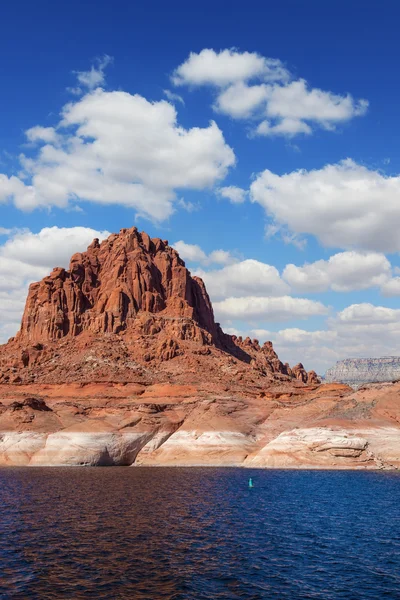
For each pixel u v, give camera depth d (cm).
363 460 12494
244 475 11212
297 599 3734
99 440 14950
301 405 15738
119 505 7319
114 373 19750
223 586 3975
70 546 4991
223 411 15525
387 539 5438
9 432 15125
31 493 8488
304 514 6788
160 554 4753
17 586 3916
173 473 11894
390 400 14000
